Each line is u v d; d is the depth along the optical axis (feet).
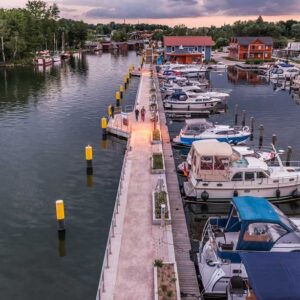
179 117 172.35
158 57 367.66
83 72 321.73
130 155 106.42
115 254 59.82
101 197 89.25
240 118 167.94
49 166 107.65
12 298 56.75
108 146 125.49
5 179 98.27
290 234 57.82
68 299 56.70
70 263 64.85
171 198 81.87
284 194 87.04
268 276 41.91
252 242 56.59
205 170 84.79
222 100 192.03
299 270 42.88
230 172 84.74
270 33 523.70
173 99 181.98
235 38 409.49
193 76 274.77
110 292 51.31
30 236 72.79
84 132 141.28
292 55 410.52
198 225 80.48
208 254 59.62
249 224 56.13
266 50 393.70
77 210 82.79
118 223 69.15
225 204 86.69
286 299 38.81
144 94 200.85
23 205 84.69
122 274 55.01
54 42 475.31
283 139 136.05
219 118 169.07
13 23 377.91
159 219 68.90
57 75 302.86
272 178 85.81
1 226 76.02
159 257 59.00
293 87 237.25
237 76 301.63
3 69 339.57
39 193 90.74
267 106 190.49
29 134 138.62
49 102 196.03
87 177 100.58
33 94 219.41
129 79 267.80
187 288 54.19
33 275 61.77
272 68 300.61
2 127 148.05
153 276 54.44
